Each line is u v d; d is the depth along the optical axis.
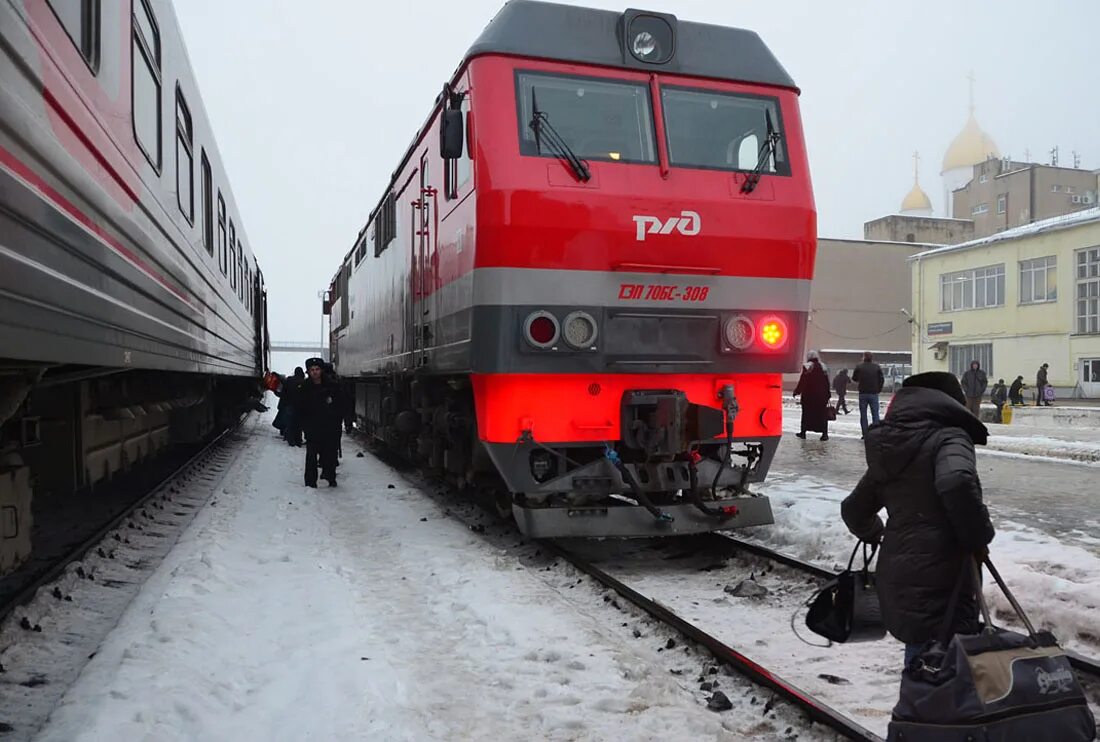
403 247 9.23
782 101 6.55
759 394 6.47
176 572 5.55
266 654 4.18
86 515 8.34
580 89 6.04
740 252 6.15
